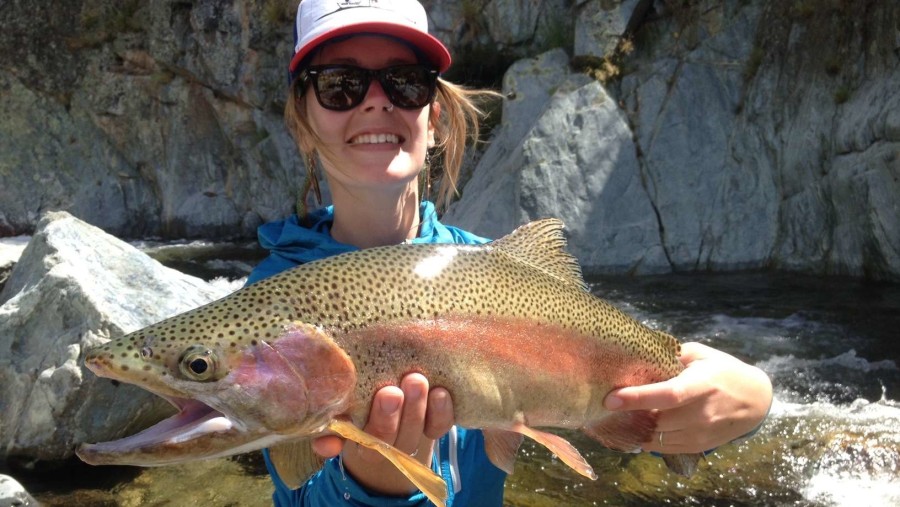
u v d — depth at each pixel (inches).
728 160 493.0
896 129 400.8
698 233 481.1
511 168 514.9
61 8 763.4
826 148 452.1
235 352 67.0
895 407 230.5
